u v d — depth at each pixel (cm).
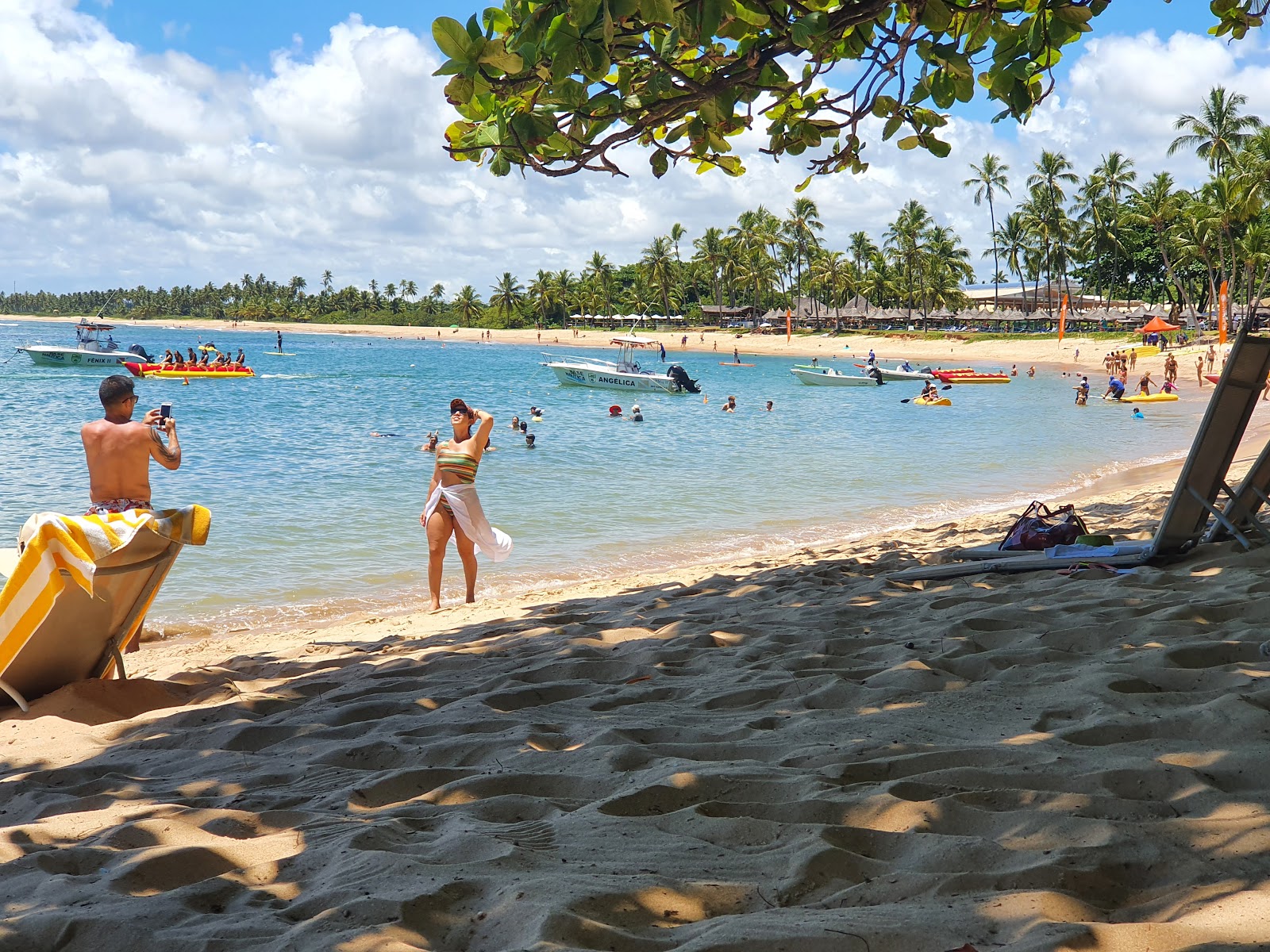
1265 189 6003
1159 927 168
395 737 353
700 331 12631
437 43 328
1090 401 4122
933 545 914
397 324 19975
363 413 3434
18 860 242
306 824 265
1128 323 8912
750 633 512
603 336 13338
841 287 11438
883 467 2033
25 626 449
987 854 209
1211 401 539
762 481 1819
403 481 1777
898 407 3903
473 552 848
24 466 1884
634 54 357
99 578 457
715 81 374
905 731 312
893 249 10862
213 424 2966
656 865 219
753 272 12650
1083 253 9062
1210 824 216
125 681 489
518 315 16588
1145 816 227
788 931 177
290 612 886
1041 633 437
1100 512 1002
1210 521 648
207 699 466
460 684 453
